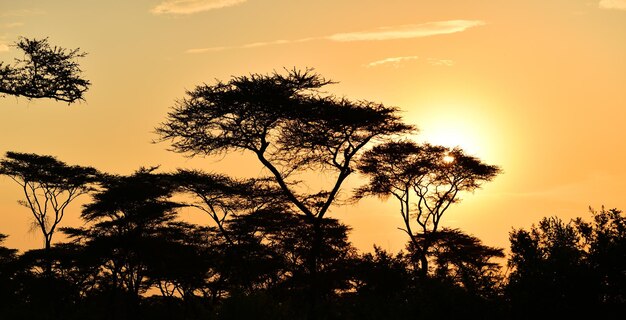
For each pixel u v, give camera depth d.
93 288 54.78
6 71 26.50
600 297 19.16
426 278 22.67
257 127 41.88
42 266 54.50
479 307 20.20
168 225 52.66
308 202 44.75
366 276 25.20
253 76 40.94
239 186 49.41
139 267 52.38
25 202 55.78
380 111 41.81
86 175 57.47
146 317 52.91
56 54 26.83
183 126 41.53
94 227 54.34
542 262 19.61
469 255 56.44
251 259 46.69
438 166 57.06
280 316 24.83
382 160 55.88
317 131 41.81
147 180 53.22
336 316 26.31
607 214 20.06
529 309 19.31
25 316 48.81
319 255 44.97
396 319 21.83
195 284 49.59
